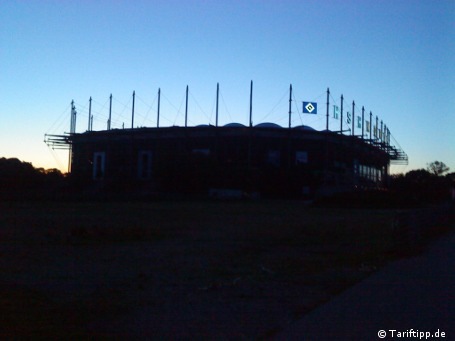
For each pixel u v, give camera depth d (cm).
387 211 6450
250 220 4456
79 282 1566
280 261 2111
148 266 1920
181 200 8025
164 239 2892
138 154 10606
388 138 12050
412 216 2542
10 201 6681
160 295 1391
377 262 2089
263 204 7612
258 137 10025
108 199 7506
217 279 1659
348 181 10350
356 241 2917
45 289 1445
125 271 1792
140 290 1457
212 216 4831
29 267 1844
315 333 1015
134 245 2591
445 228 4066
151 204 6831
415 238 2619
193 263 2016
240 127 9850
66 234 2952
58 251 2309
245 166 9625
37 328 1030
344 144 10475
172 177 9225
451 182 11462
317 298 1371
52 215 4409
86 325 1073
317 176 9744
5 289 1415
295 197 9544
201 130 10106
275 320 1127
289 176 9606
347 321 1109
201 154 9550
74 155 11375
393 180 12469
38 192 8650
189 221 4184
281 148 10212
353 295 1398
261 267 1928
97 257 2145
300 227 3812
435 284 1567
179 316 1159
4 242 2572
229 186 9269
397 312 1191
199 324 1091
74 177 10250
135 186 9644
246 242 2809
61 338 967
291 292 1452
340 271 1852
